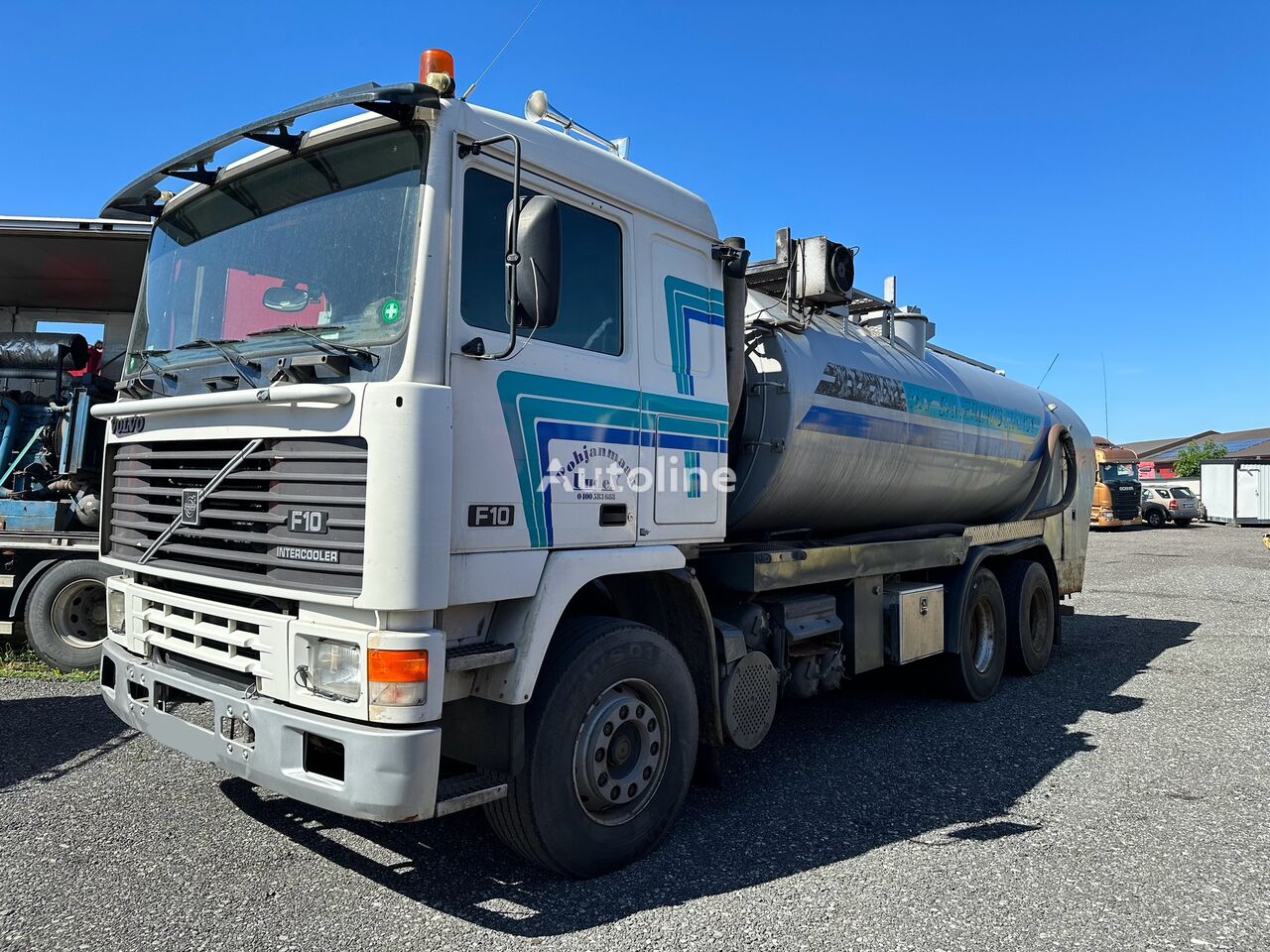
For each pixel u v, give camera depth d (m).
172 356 3.90
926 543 6.39
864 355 6.00
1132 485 30.92
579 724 3.55
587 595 4.11
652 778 3.89
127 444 4.04
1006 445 7.75
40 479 7.51
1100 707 6.75
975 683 6.88
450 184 3.21
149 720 3.67
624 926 3.25
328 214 3.46
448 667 3.09
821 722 6.31
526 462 3.39
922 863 3.86
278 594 3.13
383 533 2.89
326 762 3.15
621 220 3.95
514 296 3.11
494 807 3.49
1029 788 4.86
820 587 5.82
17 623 7.22
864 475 5.80
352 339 3.18
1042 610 8.23
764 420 5.05
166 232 4.32
